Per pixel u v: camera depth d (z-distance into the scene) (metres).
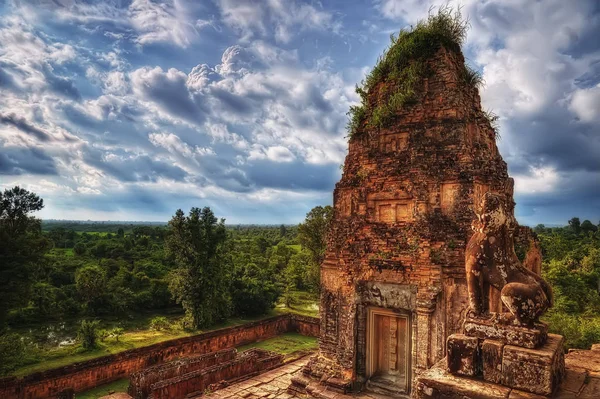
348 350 13.96
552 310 27.34
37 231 24.83
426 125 14.02
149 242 69.19
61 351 23.92
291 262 54.12
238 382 18.34
